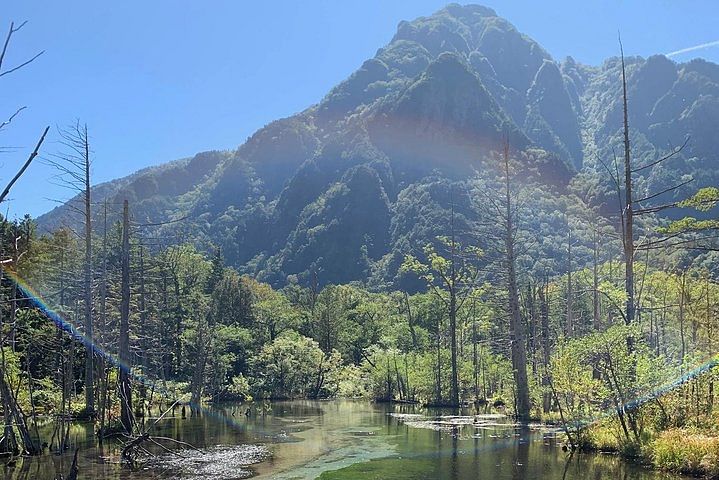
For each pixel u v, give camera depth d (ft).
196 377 174.70
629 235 81.87
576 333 175.11
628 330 74.74
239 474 67.46
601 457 73.46
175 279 219.20
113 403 112.98
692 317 112.47
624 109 85.10
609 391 73.82
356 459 77.10
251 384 215.51
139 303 174.29
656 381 72.08
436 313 234.17
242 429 112.88
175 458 78.23
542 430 104.12
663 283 146.92
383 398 206.80
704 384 73.61
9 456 74.13
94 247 183.01
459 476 64.03
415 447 86.63
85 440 89.71
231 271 313.94
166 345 185.37
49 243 160.97
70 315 132.26
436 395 165.48
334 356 253.03
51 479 62.18
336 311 300.81
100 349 108.47
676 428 71.36
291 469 70.59
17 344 112.68
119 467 70.54
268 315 277.23
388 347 228.02
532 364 146.30
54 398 107.65
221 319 246.06
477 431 104.42
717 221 76.33
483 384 173.37
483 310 200.44
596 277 158.30
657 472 63.41
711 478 59.31
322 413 151.23
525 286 196.65
